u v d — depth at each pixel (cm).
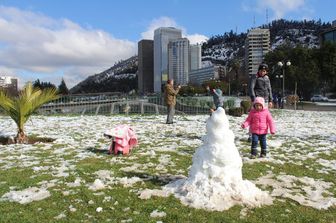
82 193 569
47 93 1186
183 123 1741
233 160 556
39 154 915
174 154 904
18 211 497
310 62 6644
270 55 7481
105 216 479
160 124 1684
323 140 1202
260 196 553
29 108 1142
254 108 881
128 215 482
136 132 1365
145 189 589
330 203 549
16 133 1298
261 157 876
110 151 915
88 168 742
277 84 6912
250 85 1037
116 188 599
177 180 624
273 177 692
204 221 462
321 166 805
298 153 952
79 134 1320
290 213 502
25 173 705
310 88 6950
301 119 2248
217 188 536
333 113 3039
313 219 486
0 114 2302
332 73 6538
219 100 1911
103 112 2702
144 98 2792
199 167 563
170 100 1706
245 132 1379
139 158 852
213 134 559
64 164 786
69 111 2675
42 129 1491
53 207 511
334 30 9781
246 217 479
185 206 509
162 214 483
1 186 614
